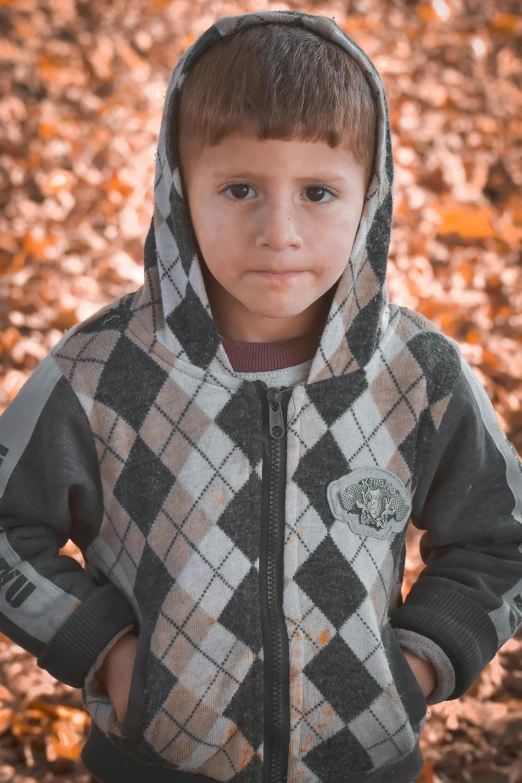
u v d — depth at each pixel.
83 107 4.78
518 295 4.26
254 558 1.56
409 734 1.61
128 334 1.62
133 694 1.55
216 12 5.45
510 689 2.76
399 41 5.36
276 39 1.50
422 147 4.81
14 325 3.87
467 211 4.53
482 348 3.97
